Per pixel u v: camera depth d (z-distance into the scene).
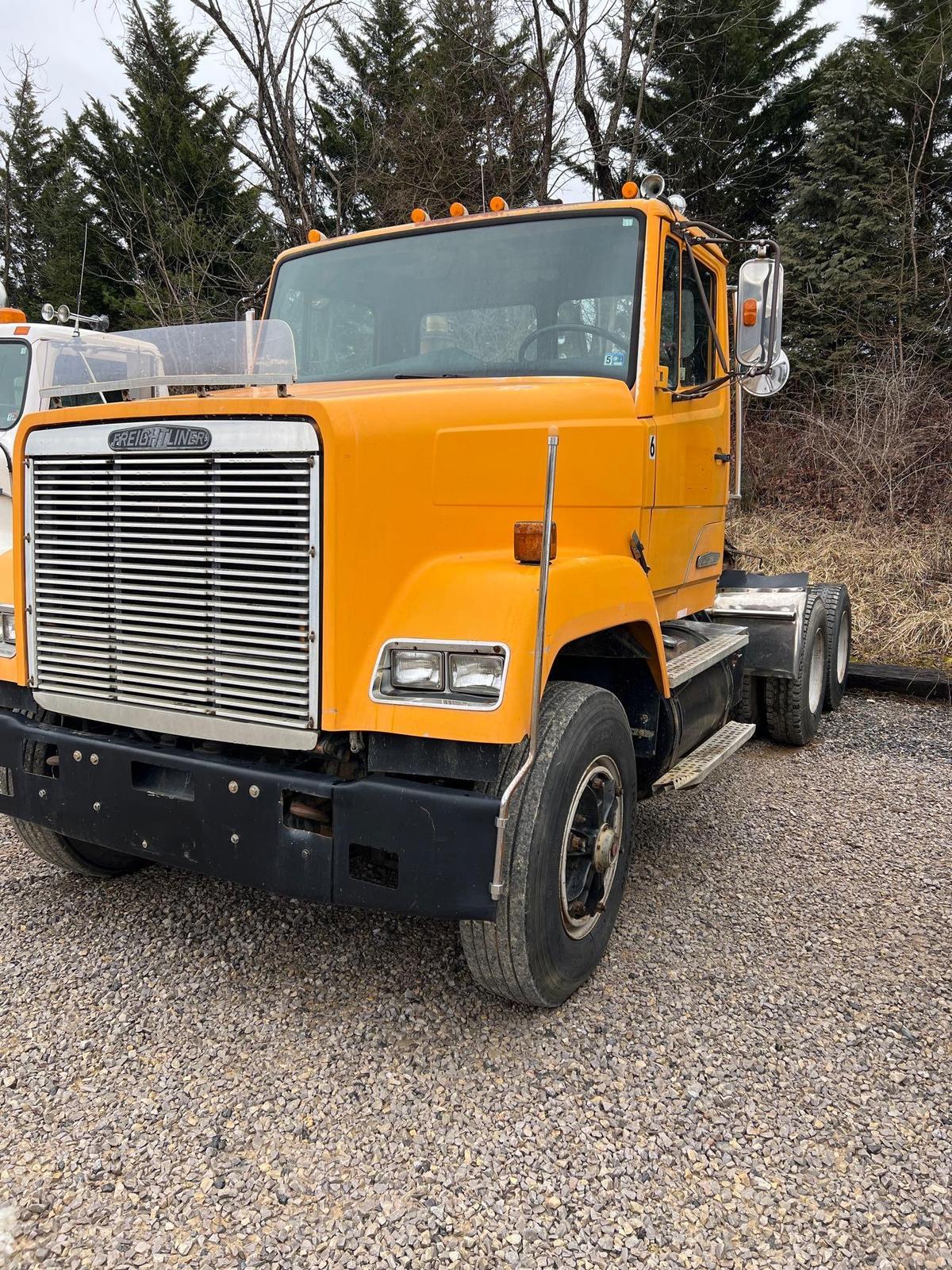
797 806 5.09
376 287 4.12
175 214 18.06
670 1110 2.60
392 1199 2.27
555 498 3.19
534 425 3.11
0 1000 3.09
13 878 4.02
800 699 5.93
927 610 8.96
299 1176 2.34
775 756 6.04
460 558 2.89
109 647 2.89
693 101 17.81
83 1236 2.15
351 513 2.52
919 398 12.90
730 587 6.38
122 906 3.76
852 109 15.75
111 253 20.55
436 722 2.49
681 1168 2.39
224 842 2.77
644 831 4.69
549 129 13.55
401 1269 2.08
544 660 2.60
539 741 2.79
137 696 2.87
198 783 2.79
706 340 4.43
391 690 2.57
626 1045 2.88
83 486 2.88
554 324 3.78
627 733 3.27
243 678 2.66
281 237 18.62
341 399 2.59
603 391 3.47
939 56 15.43
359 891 2.63
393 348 4.06
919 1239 2.17
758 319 3.76
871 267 14.98
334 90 20.78
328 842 2.64
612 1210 2.25
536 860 2.72
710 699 4.54
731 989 3.22
